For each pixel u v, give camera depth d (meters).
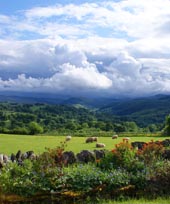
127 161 17.69
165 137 63.19
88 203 14.55
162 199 15.20
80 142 49.84
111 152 18.25
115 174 16.05
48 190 14.80
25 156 19.34
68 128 124.00
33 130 90.56
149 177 16.27
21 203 14.47
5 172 15.56
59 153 17.62
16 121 147.88
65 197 14.79
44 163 16.05
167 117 69.50
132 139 57.09
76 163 19.34
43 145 43.59
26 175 15.38
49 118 173.50
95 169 16.50
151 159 18.45
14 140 51.72
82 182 15.23
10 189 14.72
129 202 14.56
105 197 15.20
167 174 16.66
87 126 124.69
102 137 65.44
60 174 15.45
